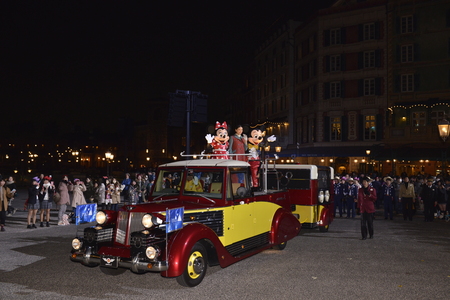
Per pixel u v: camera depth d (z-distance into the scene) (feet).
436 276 24.02
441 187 55.11
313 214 38.86
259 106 178.19
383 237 39.47
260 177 34.22
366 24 118.62
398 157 102.99
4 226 46.34
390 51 114.73
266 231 29.12
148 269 19.56
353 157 119.65
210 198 24.71
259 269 25.88
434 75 109.91
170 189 26.11
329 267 26.37
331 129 123.95
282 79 152.35
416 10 111.86
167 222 19.58
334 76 122.93
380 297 19.94
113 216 22.13
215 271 25.39
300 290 21.09
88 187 61.62
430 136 106.52
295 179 39.45
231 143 33.42
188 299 19.63
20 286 21.94
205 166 25.38
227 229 24.23
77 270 25.55
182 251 20.13
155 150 263.29
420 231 43.98
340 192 59.88
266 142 35.09
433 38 110.11
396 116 113.91
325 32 124.36
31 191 44.65
